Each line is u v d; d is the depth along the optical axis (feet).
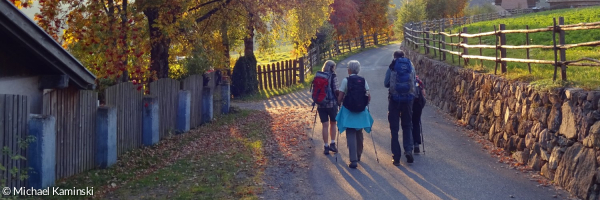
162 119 35.35
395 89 23.70
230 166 25.18
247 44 70.64
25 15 19.24
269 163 25.66
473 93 33.14
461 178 21.61
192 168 25.46
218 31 50.52
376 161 25.12
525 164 23.13
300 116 43.70
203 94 43.78
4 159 18.89
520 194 19.22
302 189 20.84
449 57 48.91
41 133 20.25
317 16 65.05
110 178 23.97
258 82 73.82
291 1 46.96
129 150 30.25
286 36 64.95
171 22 37.63
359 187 20.90
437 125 34.58
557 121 20.39
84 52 33.37
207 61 47.44
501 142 26.58
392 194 19.84
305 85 76.13
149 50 39.40
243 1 43.29
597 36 49.42
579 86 20.08
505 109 26.55
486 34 32.65
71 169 23.90
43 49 20.70
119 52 32.99
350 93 23.67
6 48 20.80
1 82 20.58
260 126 39.65
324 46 114.32
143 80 36.24
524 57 39.88
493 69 32.83
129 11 35.01
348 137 24.09
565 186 19.13
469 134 31.01
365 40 159.63
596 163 17.21
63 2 33.35
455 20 154.20
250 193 20.20
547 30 23.57
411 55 67.46
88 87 25.55
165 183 22.43
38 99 22.47
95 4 32.94
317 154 27.20
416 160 24.95
